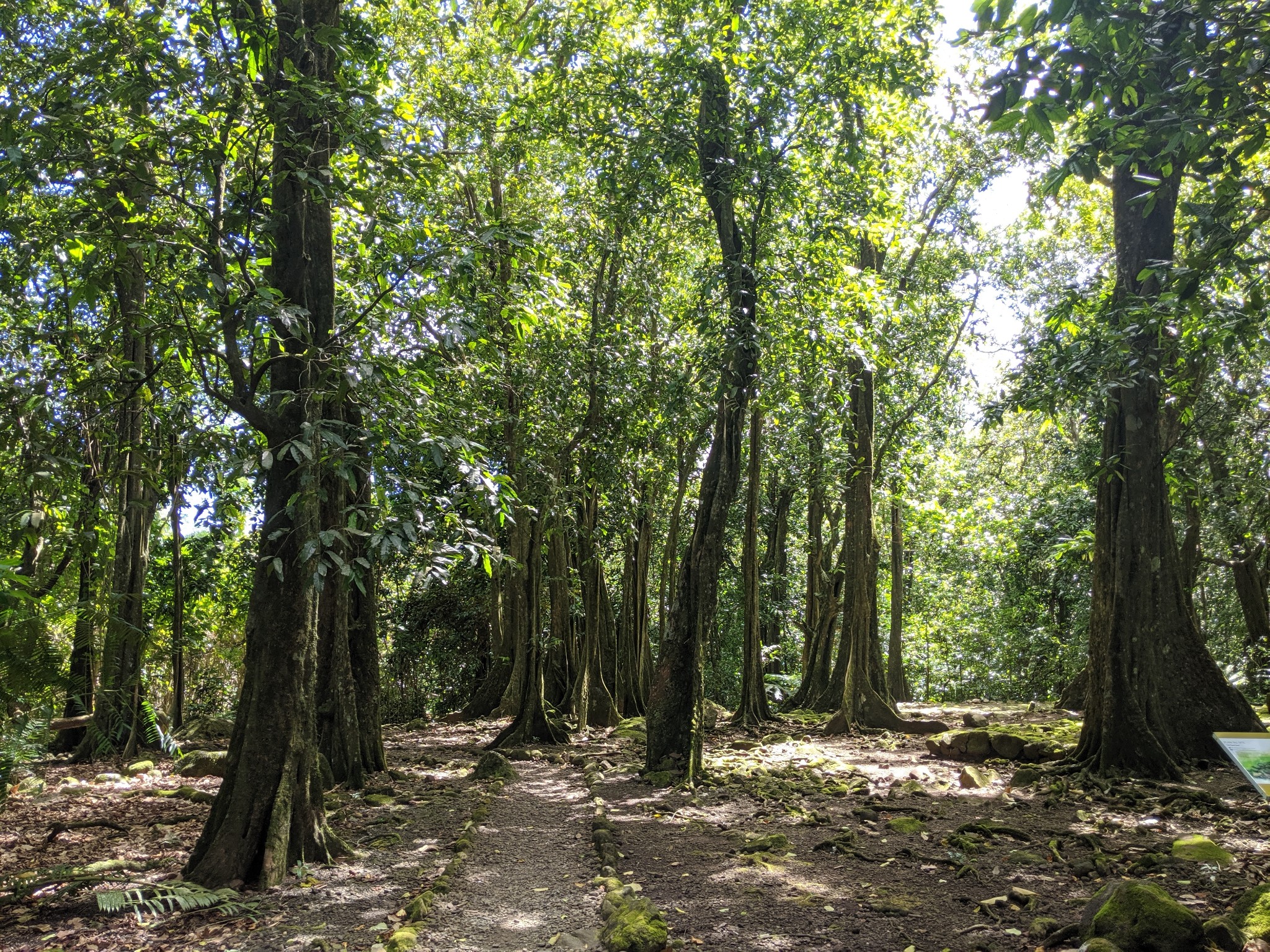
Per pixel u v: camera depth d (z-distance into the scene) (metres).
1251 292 5.56
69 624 7.93
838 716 13.30
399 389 6.14
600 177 11.36
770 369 11.45
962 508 23.42
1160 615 9.17
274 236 6.34
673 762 9.53
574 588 16.69
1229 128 4.70
